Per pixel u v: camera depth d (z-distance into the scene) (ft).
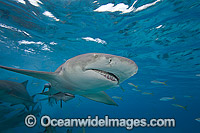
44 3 26.30
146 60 48.08
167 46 37.35
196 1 22.61
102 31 33.88
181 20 27.27
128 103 236.43
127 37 35.47
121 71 6.99
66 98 18.70
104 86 8.54
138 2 24.48
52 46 45.73
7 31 38.96
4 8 28.63
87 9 26.89
